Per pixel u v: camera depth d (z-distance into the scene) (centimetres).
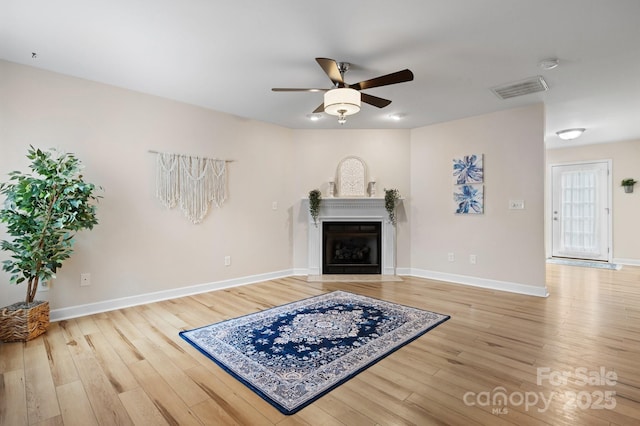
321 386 200
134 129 365
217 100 398
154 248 381
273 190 507
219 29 242
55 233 285
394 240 525
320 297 397
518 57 285
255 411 176
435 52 276
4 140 290
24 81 300
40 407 178
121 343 262
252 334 280
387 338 271
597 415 172
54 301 316
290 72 318
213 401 185
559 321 313
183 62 297
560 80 334
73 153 326
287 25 236
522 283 419
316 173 533
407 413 174
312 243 529
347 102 261
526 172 416
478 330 290
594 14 221
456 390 196
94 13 221
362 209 526
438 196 498
